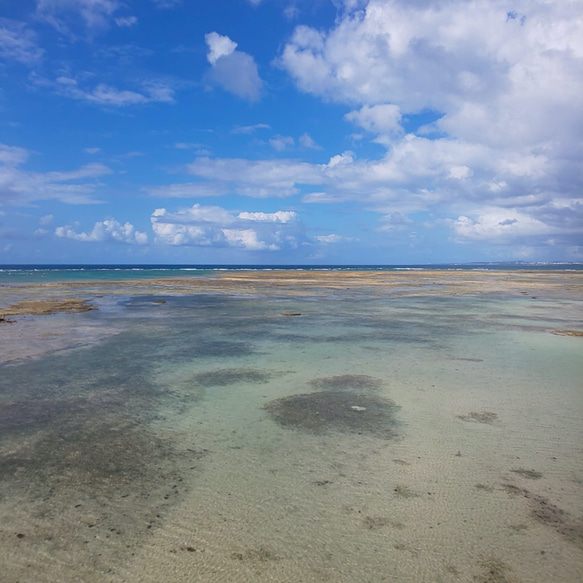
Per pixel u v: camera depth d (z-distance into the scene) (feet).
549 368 31.89
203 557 11.78
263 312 66.64
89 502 14.38
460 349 38.75
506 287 133.80
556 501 14.55
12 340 42.47
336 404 24.09
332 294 104.12
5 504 14.24
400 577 11.09
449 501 14.51
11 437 19.52
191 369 31.60
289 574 11.18
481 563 11.60
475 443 19.03
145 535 12.69
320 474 16.29
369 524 13.24
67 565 11.48
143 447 18.58
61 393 25.81
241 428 20.70
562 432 20.22
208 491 15.08
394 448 18.52
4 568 11.37
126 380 28.68
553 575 11.20
